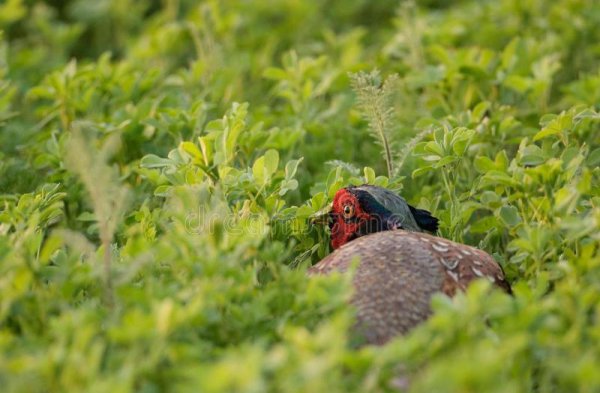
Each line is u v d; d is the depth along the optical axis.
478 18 17.94
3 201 11.88
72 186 12.38
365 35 19.78
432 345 7.73
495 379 7.27
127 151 13.23
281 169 13.15
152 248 9.27
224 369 6.94
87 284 9.06
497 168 11.05
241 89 16.23
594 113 11.51
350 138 14.03
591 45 16.98
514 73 14.80
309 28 19.23
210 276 8.55
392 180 11.73
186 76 15.36
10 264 8.77
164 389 7.70
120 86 14.61
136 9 20.05
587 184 9.73
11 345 8.12
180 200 9.82
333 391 7.24
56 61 17.88
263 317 8.50
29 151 13.65
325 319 8.55
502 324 8.30
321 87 14.71
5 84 14.61
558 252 10.24
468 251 10.17
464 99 14.41
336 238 11.31
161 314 7.63
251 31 18.69
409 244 9.91
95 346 7.66
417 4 20.69
